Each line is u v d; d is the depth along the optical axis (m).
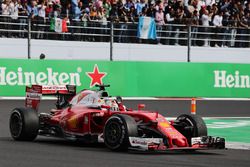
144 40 87.44
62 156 33.19
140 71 81.12
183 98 81.62
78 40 84.50
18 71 74.44
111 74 79.25
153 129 35.94
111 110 38.44
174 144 35.19
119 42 85.94
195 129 37.03
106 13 85.88
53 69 76.25
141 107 38.12
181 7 89.06
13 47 80.88
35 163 30.31
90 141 37.84
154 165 30.59
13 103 68.19
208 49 90.12
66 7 83.19
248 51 92.12
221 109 71.56
